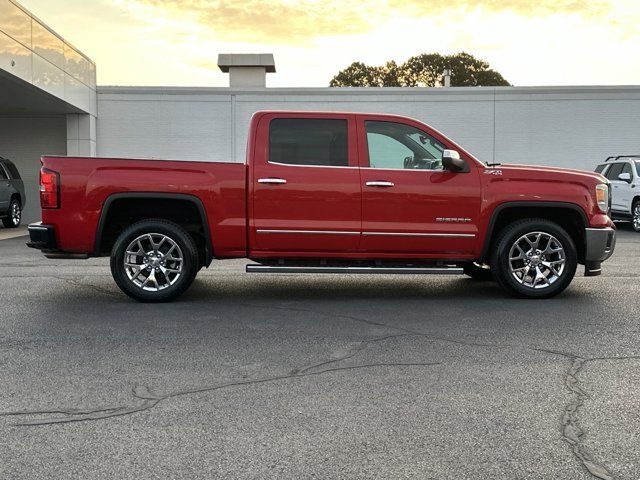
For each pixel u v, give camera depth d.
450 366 4.66
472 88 22.73
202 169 6.88
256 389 4.16
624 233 17.11
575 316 6.35
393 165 7.08
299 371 4.54
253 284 8.37
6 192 18.64
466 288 8.06
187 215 7.22
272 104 22.84
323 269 6.98
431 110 22.83
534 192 7.07
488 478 2.96
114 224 7.29
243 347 5.18
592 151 22.78
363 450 3.26
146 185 6.80
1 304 6.95
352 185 6.93
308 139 7.02
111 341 5.36
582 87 22.58
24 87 16.89
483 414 3.73
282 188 6.89
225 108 22.83
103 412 3.75
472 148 22.91
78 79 20.69
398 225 6.98
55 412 3.75
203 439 3.38
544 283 7.28
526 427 3.54
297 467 3.07
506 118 22.80
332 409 3.81
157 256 6.99
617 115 22.66
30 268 10.02
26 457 3.17
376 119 7.10
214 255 7.01
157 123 22.84
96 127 22.88
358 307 6.82
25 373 4.48
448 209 7.01
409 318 6.27
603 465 3.09
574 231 7.52
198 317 6.30
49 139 22.83
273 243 6.96
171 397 4.00
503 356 4.92
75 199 6.79
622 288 7.98
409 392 4.10
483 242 7.09
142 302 7.04
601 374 4.48
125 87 22.78
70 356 4.91
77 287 8.12
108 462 3.12
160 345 5.24
